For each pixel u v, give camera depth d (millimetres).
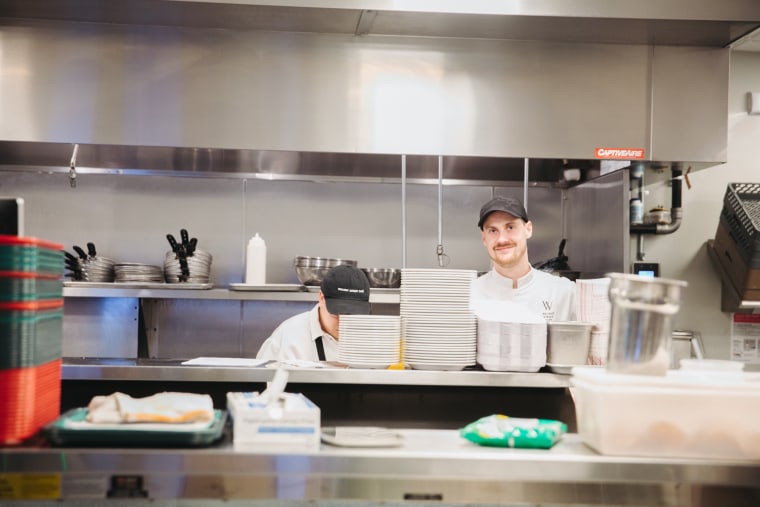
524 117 3877
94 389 2736
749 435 1518
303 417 1484
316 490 1438
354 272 2785
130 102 3707
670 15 3502
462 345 2377
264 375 2645
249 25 3682
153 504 1609
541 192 4504
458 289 2375
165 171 4262
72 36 3697
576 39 3861
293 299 3801
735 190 4062
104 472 1394
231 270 4305
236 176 4301
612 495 1483
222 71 3750
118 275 3803
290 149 3758
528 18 3527
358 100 3801
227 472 1421
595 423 1553
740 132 4453
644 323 1536
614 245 3840
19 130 3664
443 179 4406
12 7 3523
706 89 3943
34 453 1383
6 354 1414
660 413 1517
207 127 3732
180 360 2916
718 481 1499
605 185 3980
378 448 1536
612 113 3906
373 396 2600
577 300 2473
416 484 1459
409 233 4395
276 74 3766
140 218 4254
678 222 4238
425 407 2604
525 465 1479
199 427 1448
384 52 3822
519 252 3543
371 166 4203
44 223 4207
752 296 4035
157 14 3564
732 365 1613
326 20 3588
